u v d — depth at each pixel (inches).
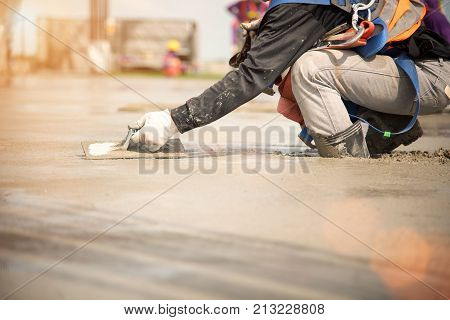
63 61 1936.5
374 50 264.7
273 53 266.2
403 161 272.2
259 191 207.3
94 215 175.5
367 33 260.5
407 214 181.3
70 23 1953.7
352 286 129.0
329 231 162.6
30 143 328.8
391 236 160.2
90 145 306.2
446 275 137.1
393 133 272.7
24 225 165.3
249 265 137.7
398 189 214.5
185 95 832.9
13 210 180.7
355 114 288.4
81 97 784.3
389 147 297.9
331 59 268.1
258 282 129.0
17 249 146.2
